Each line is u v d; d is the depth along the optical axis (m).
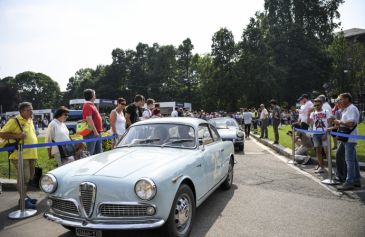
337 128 6.86
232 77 51.34
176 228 3.79
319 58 49.34
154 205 3.47
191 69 76.38
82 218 3.62
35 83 105.25
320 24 52.56
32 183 5.60
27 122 5.47
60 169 4.12
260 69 48.00
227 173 6.24
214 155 5.27
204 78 63.72
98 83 79.31
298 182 7.02
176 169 3.88
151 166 3.85
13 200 5.88
